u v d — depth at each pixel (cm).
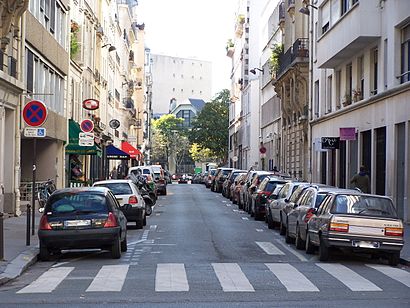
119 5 7538
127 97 7938
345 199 1540
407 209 2461
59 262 1544
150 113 13450
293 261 1557
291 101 4766
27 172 3212
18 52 2519
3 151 2400
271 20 6209
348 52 3128
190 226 2484
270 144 6247
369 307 994
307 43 4372
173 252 1711
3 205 2445
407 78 2519
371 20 2777
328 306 1002
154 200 3722
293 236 1891
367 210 1512
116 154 5434
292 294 1110
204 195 4994
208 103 10519
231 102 10012
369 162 2973
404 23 2514
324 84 3872
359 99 3131
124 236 1684
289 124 5103
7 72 2391
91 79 4647
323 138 3328
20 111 2592
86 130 3075
